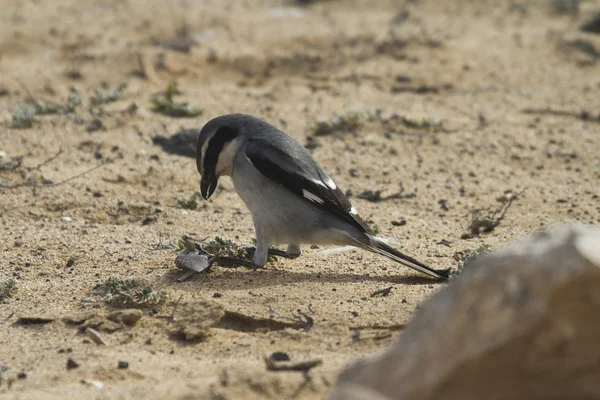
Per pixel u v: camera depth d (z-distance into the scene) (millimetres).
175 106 18031
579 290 4969
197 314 8773
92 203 13164
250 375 6793
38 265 10688
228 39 24203
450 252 11398
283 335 8383
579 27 25766
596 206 13859
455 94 20344
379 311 8844
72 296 9562
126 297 9203
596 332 5051
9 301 9461
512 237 12242
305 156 10492
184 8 27938
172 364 7801
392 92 20453
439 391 5129
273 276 10227
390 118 18203
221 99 19375
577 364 5082
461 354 5086
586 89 20734
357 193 14406
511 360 5086
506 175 15453
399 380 5250
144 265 10641
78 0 28500
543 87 20875
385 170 15531
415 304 9000
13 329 8742
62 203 13102
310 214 10234
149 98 19172
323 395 6594
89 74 20953
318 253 11422
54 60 22078
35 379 7457
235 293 9484
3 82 19969
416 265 10023
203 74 21531
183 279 10008
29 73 20781
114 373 7582
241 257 10828
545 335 5031
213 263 10664
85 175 14359
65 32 24453
